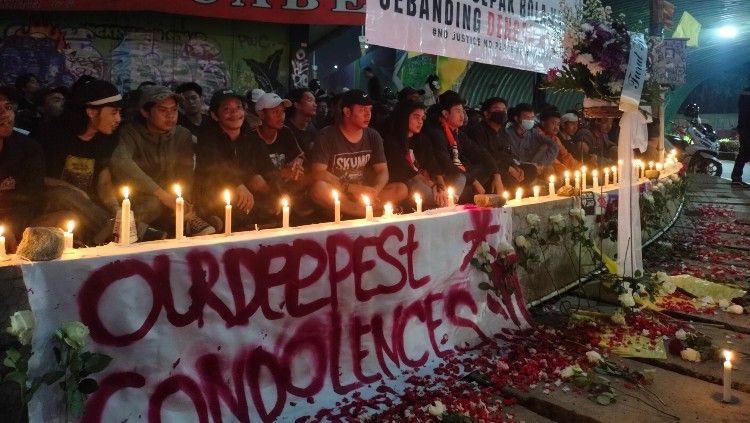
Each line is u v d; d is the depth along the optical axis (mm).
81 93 4008
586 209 5477
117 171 4148
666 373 3738
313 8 7520
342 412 3156
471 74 11992
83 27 7535
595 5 4875
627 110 4844
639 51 4809
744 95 12672
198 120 5793
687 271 6133
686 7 15211
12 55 7332
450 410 3111
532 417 3189
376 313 3613
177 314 2779
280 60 8766
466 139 6324
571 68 4957
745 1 14820
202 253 2857
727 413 3188
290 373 3191
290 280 3195
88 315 2523
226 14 7297
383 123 5676
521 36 5949
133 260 2641
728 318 4719
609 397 3301
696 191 11828
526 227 4781
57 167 4074
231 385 2961
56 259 2482
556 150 7715
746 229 8477
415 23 4656
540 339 4258
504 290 4453
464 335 4137
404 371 3674
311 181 4867
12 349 2213
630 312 4625
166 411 2738
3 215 3574
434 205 5449
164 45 7934
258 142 4945
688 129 17578
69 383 2408
